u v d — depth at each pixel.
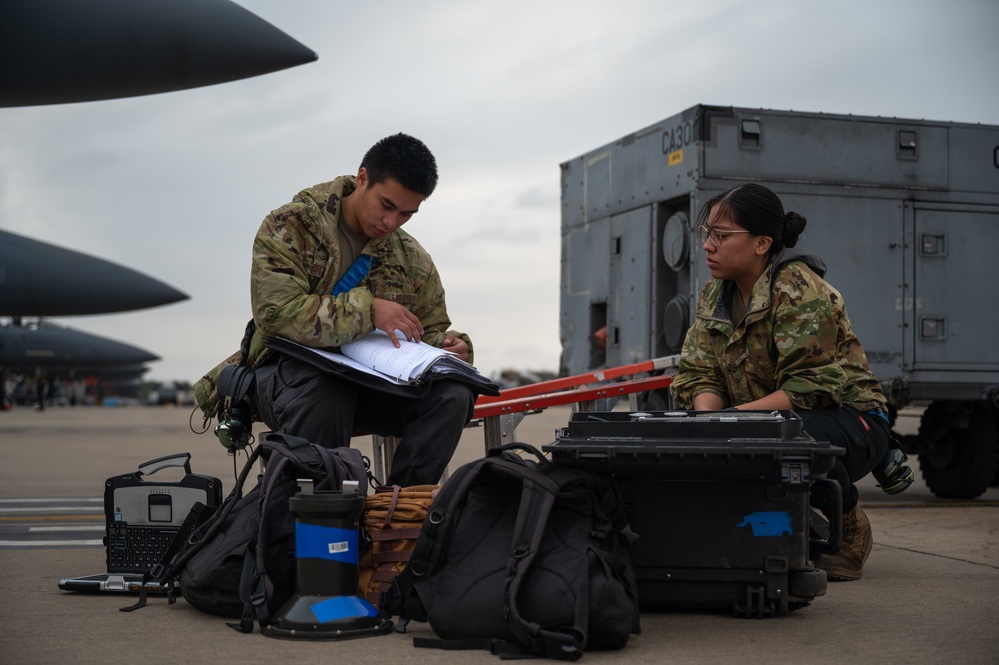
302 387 3.54
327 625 2.80
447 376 3.54
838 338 3.67
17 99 10.58
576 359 8.66
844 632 2.93
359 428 3.96
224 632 2.90
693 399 3.93
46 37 10.05
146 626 2.98
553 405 5.41
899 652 2.69
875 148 7.09
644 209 7.51
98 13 10.20
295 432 3.51
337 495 2.86
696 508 3.07
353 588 2.92
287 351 3.56
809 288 3.53
